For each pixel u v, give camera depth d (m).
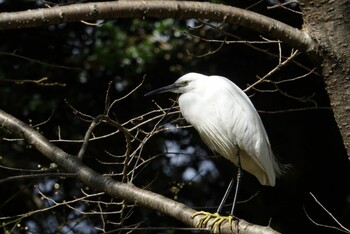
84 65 13.72
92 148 12.65
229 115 7.61
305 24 6.46
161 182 12.88
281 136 13.74
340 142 13.99
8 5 13.27
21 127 6.74
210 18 6.32
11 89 13.27
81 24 13.73
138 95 13.49
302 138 13.91
